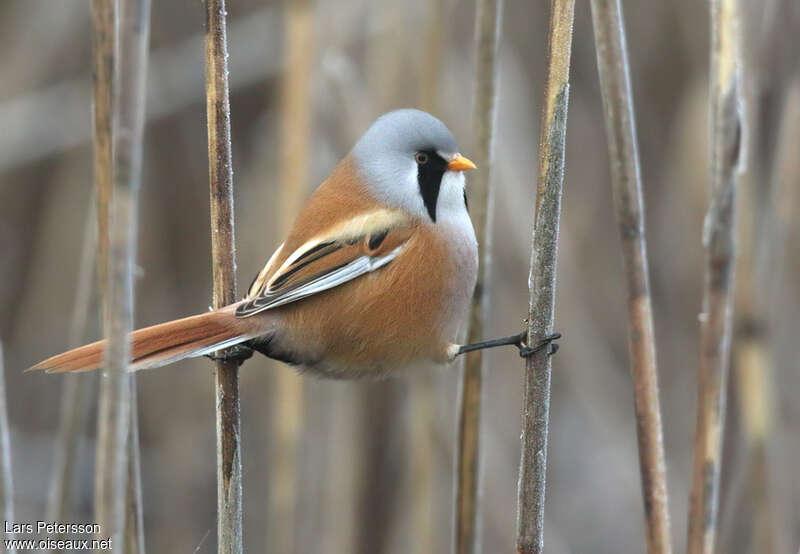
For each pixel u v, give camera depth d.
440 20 10.03
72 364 6.23
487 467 10.98
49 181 12.95
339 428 10.60
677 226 12.48
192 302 12.80
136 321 12.47
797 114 8.95
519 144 12.26
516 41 12.68
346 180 7.79
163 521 12.06
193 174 12.88
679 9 12.34
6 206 12.93
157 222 12.70
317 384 11.37
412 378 9.73
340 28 11.78
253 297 6.91
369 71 11.22
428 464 9.70
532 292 6.28
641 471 6.71
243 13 12.74
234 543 6.51
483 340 7.91
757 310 8.24
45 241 12.80
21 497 11.92
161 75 12.32
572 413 13.62
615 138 6.61
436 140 7.77
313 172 11.04
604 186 13.00
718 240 6.91
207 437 12.30
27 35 12.45
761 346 8.27
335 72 10.83
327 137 11.16
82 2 12.62
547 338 6.27
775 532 8.13
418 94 10.29
